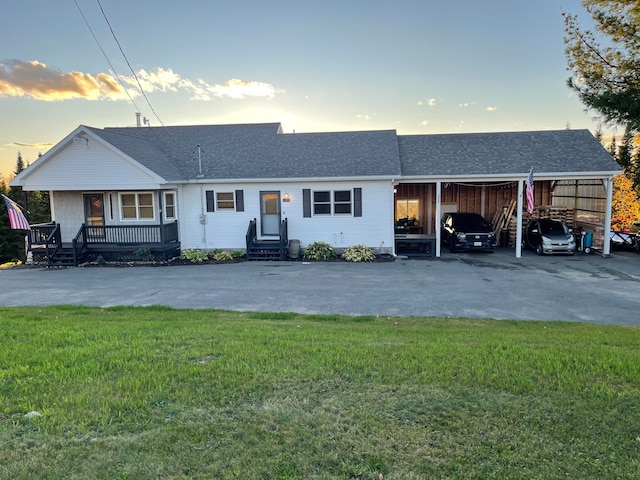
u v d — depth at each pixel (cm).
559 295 1108
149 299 1089
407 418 369
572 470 298
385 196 1812
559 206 2166
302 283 1281
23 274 1516
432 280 1317
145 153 1848
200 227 1880
